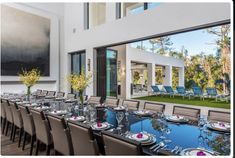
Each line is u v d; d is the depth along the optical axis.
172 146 1.52
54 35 7.62
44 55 7.20
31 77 4.30
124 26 5.56
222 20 3.63
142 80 14.90
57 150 2.16
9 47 6.08
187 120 2.30
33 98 4.70
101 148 1.88
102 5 7.11
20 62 6.39
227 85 9.80
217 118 2.35
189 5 4.11
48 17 7.38
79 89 3.10
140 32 5.11
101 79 6.75
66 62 8.01
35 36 6.88
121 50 9.38
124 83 9.52
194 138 1.71
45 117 2.42
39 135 2.55
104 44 6.26
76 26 7.52
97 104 3.68
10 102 3.33
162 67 13.72
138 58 10.35
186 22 4.16
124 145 1.28
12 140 3.38
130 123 2.22
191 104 8.06
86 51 7.01
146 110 2.97
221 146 1.52
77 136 1.73
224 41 9.54
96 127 2.02
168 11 4.48
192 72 12.55
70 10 7.85
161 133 1.84
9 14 6.09
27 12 6.63
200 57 11.69
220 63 10.24
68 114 2.71
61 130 1.99
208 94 9.69
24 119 2.91
